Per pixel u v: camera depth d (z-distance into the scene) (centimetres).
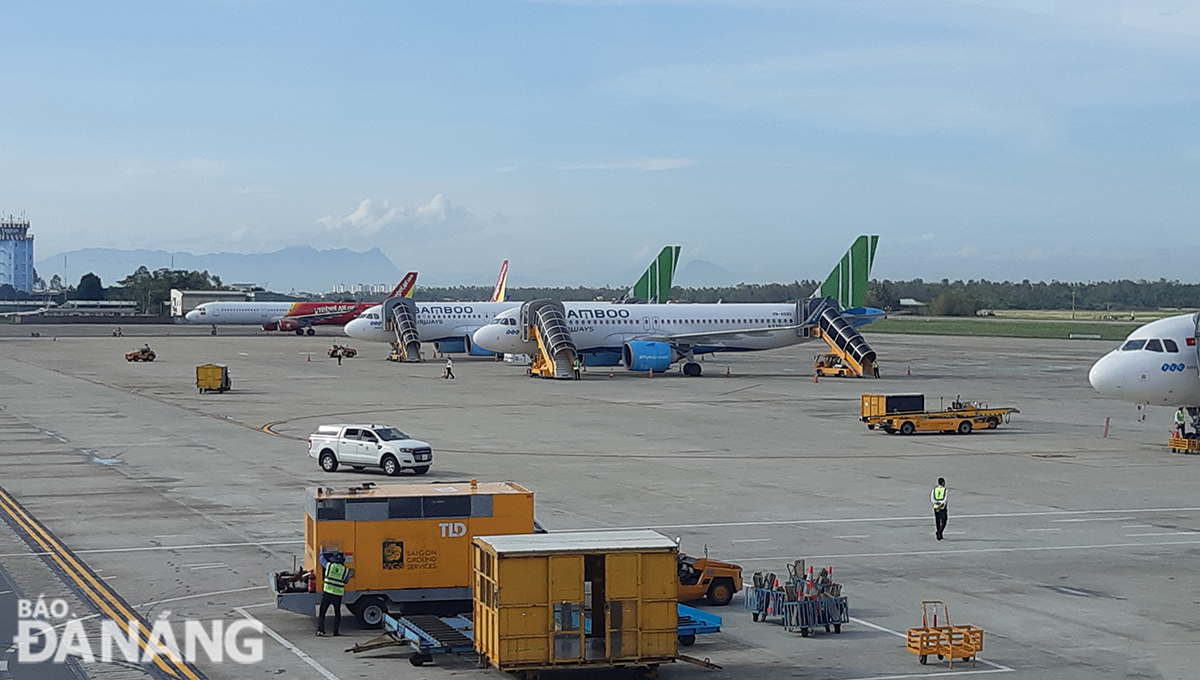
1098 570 3684
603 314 12406
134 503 4719
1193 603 3272
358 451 5572
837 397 9762
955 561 3803
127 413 8300
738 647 2866
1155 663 2705
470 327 14275
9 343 18488
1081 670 2652
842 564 3753
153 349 16862
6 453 6203
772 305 13088
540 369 11800
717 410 8669
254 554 3797
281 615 3114
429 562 3062
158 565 3634
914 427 7369
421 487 3212
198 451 6328
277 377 11650
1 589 3325
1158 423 8075
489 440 6850
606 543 2609
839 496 5034
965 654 2709
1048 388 10738
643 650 2559
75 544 3934
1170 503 4912
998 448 6725
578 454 6291
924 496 5053
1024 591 3409
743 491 5144
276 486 5162
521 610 2492
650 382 11225
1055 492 5184
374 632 2991
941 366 13762
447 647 2691
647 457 6206
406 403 9056
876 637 2948
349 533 3011
